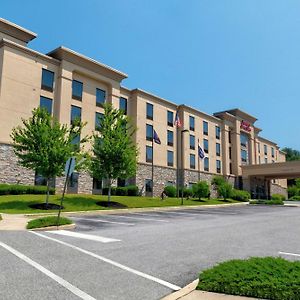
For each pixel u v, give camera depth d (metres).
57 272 6.48
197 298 4.91
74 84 35.72
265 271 5.35
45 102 32.78
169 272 6.60
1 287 5.47
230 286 5.06
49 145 22.89
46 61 33.31
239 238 11.19
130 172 27.83
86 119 36.16
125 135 28.33
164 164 46.09
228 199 48.97
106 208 24.81
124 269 6.79
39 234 11.87
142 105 44.09
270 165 55.88
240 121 61.53
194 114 52.25
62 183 32.69
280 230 13.73
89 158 26.27
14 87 30.28
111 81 39.22
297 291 4.68
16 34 31.95
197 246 9.49
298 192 78.62
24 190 28.23
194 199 41.84
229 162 58.56
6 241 10.09
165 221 17.36
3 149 28.73
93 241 10.29
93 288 5.51
